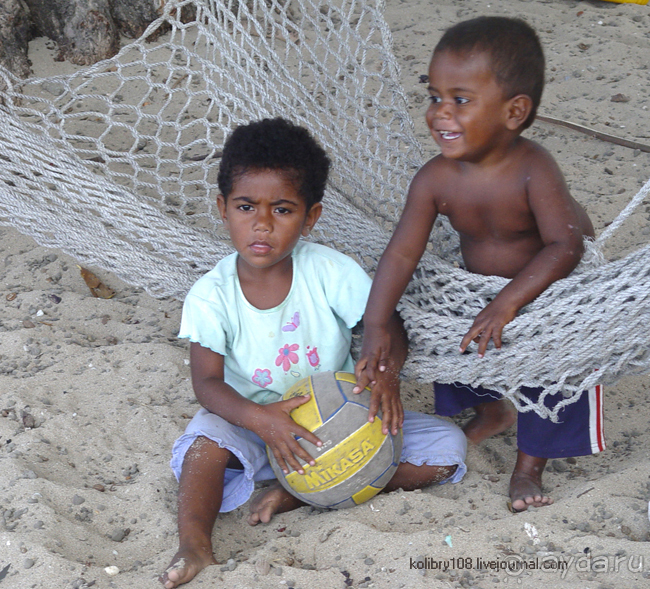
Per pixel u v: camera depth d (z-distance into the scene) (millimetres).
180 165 3482
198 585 2174
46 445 2783
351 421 2383
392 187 3439
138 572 2229
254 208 2430
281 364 2664
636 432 3029
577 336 2459
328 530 2367
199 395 2568
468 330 2592
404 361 2654
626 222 4367
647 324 2443
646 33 6785
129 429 2938
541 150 2514
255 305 2629
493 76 2336
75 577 2148
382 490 2682
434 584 2092
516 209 2547
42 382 3197
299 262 2660
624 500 2428
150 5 6168
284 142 2426
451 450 2641
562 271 2465
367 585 2141
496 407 3006
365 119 3451
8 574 2164
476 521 2430
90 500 2537
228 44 3656
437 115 2420
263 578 2172
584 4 7367
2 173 3223
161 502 2557
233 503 2566
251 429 2426
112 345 3469
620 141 5176
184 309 2604
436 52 2410
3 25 5656
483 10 7180
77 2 5910
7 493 2490
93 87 5734
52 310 3746
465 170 2559
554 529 2318
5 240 4332
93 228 3230
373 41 6488
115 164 4887
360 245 3201
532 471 2648
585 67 6219
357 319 2680
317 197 2582
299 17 6699
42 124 5195
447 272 2721
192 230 3293
